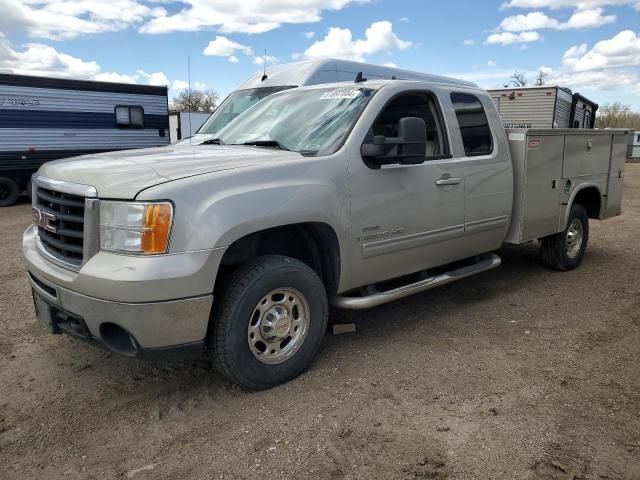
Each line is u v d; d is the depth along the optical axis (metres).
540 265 6.76
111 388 3.62
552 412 3.28
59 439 3.05
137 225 2.98
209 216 3.11
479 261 5.33
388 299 4.21
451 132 4.71
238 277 3.36
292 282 3.55
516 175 5.37
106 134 15.95
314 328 3.74
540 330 4.63
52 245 3.45
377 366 3.92
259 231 3.48
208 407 3.38
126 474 2.75
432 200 4.44
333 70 9.64
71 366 3.94
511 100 17.67
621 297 5.54
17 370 3.88
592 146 6.37
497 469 2.75
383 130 4.22
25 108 14.26
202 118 22.92
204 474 2.74
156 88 16.94
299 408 3.34
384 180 4.06
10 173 14.23
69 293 3.18
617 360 4.02
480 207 4.94
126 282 2.94
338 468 2.77
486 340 4.40
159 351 3.11
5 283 6.04
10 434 3.09
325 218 3.67
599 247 8.02
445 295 5.60
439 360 4.02
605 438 3.00
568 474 2.70
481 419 3.21
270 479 2.70
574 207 6.38
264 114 4.84
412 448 2.92
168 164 3.45
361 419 3.21
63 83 14.88
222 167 3.40
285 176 3.52
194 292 3.08
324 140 4.01
